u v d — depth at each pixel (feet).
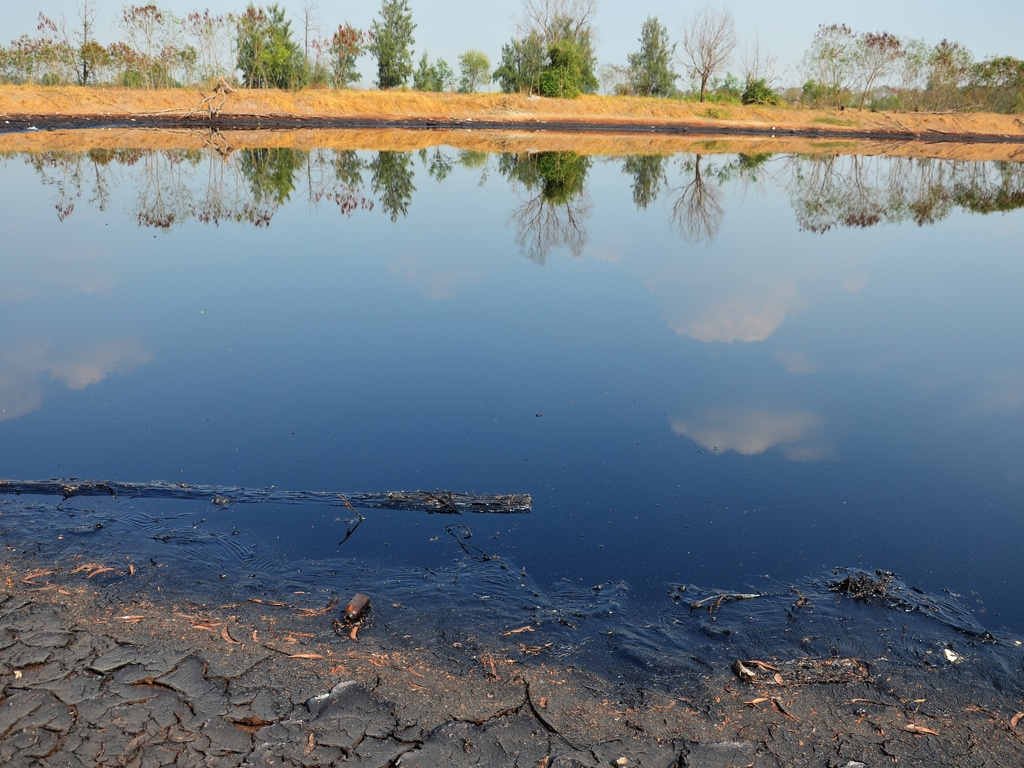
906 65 156.87
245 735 10.53
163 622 13.21
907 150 123.44
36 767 9.78
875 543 16.80
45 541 15.89
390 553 15.99
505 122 139.74
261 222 51.34
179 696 11.24
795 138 143.23
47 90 110.42
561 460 20.35
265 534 16.58
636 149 114.11
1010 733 11.28
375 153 94.63
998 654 13.19
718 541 16.76
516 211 59.47
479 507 17.84
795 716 11.53
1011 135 146.82
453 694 11.68
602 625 13.79
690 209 64.03
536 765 10.24
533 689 11.90
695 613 14.26
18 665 11.78
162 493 18.13
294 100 130.41
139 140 94.94
